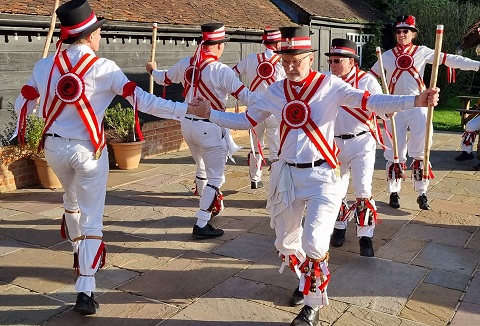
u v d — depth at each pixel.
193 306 3.63
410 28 5.75
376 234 5.10
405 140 5.90
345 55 4.35
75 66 3.26
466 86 17.92
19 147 6.58
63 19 3.25
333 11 16.64
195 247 4.73
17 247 4.70
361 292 3.87
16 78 6.64
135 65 8.52
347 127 4.48
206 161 4.91
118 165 7.83
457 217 5.65
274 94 3.35
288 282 4.02
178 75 5.09
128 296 3.78
